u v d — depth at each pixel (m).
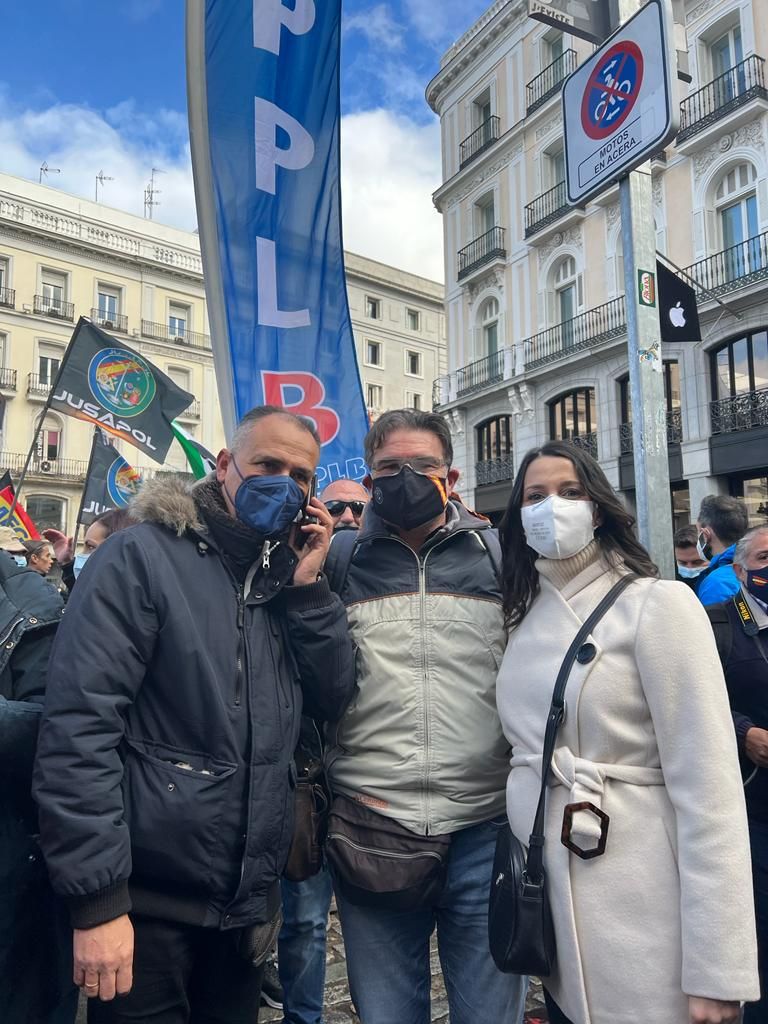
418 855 1.84
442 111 24.00
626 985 1.49
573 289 19.41
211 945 1.78
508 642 1.92
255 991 1.85
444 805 1.89
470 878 1.92
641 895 1.52
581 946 1.55
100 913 1.50
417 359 42.62
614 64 3.24
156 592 1.70
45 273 33.09
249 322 3.69
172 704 1.69
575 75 3.49
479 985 1.89
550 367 19.34
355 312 40.19
